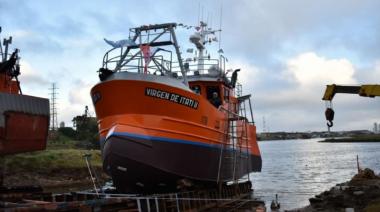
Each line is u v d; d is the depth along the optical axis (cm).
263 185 3108
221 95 1844
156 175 1408
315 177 3725
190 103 1455
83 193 1343
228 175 1814
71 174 3300
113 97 1376
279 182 3347
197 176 1532
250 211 1698
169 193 1469
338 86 1172
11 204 920
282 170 4812
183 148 1441
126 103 1368
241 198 1909
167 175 1427
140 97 1366
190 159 1477
